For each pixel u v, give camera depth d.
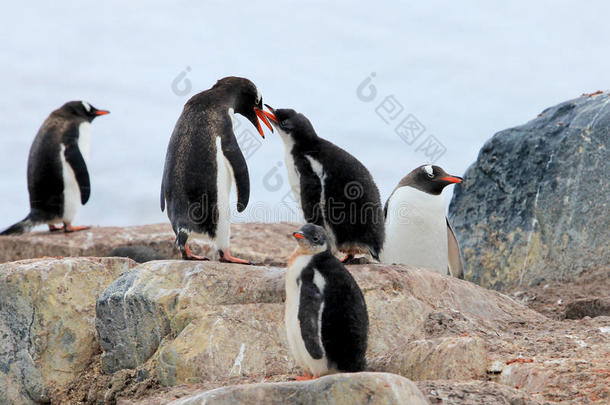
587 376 9.51
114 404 11.58
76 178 22.41
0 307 12.76
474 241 19.55
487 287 19.00
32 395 12.48
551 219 18.44
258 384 8.32
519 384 9.78
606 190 17.95
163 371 11.02
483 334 11.70
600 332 11.55
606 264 17.55
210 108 13.72
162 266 12.27
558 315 15.43
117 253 17.72
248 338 11.13
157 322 11.75
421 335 11.78
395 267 12.98
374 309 11.87
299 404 8.09
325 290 9.43
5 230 22.02
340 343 9.32
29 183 22.36
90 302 12.79
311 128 13.27
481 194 19.94
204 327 11.20
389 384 7.90
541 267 18.23
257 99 14.72
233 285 11.95
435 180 15.88
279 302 11.87
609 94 19.55
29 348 12.50
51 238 21.92
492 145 20.00
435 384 9.09
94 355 12.67
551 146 18.98
